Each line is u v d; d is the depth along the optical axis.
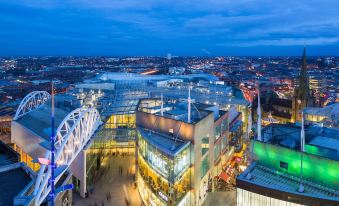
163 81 158.25
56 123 83.88
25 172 50.94
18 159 60.12
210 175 73.56
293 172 50.50
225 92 139.88
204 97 126.44
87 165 74.25
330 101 189.62
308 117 110.25
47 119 88.19
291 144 57.44
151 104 94.12
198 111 75.00
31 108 106.62
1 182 47.66
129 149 99.94
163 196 58.69
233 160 94.25
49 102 106.94
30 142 81.31
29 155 81.75
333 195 44.28
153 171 63.81
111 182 78.44
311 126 67.12
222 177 78.56
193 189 63.94
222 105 116.44
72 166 74.12
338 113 104.56
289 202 44.25
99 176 81.88
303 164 49.34
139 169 74.00
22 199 40.78
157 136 68.50
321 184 47.44
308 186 46.84
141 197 70.75
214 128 76.31
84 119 74.25
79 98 110.19
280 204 44.97
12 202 42.28
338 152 51.94
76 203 67.50
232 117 101.56
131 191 73.69
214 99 123.19
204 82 169.75
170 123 68.19
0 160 59.84
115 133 99.56
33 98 107.38
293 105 144.62
